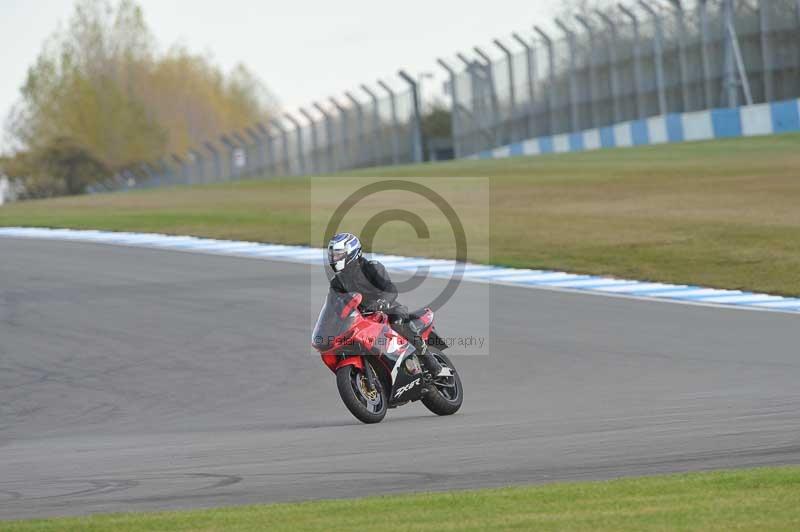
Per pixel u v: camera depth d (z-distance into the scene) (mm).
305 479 30203
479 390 49344
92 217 140000
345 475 30453
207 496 28531
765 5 169500
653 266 83438
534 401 45438
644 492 25453
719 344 56844
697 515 22781
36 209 164375
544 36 198000
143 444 39562
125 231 122188
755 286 74375
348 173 181875
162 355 60719
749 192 115438
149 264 95750
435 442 35469
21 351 63594
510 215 116000
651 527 21953
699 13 174375
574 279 80625
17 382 56375
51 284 86875
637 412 40094
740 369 50312
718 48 172375
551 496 25484
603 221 106062
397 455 33281
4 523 24875
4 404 51938
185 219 130250
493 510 24188
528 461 31141
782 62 169000
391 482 29156
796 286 73312
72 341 65562
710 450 31234
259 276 86500
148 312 73312
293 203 143250
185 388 53094
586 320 65125
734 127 166500
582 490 26047
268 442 37719
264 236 112312
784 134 159750
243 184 182250
